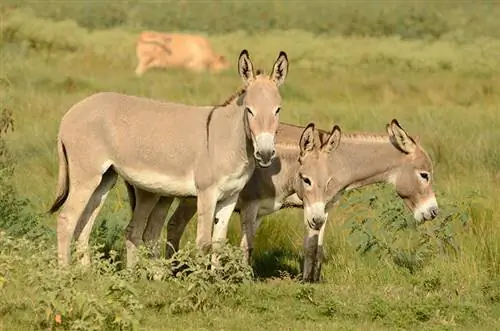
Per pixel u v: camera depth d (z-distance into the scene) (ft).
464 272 111.04
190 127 108.06
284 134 118.21
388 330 91.71
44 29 397.80
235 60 367.86
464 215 123.75
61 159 111.04
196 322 91.81
